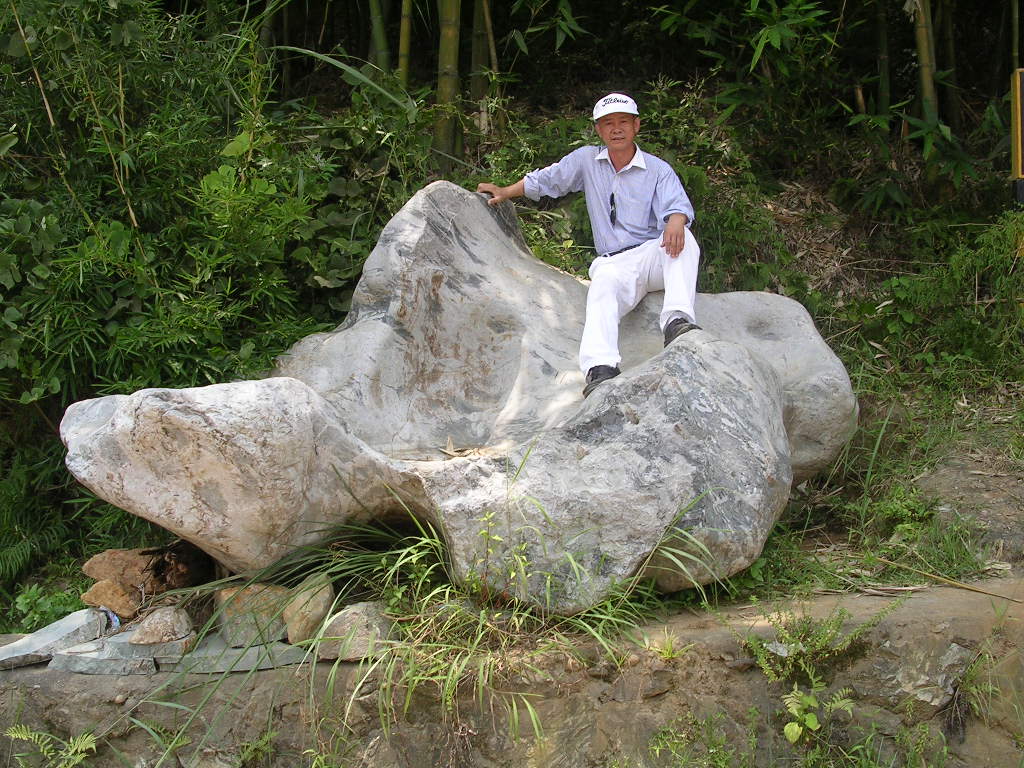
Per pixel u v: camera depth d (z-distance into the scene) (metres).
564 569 3.57
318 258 5.14
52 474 4.77
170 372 4.54
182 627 3.59
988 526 4.29
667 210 4.58
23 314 4.50
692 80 7.39
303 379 4.25
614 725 3.37
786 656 3.40
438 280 4.56
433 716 3.42
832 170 6.79
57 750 3.51
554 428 3.80
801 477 4.66
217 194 4.61
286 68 7.02
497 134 6.51
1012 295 5.60
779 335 4.76
